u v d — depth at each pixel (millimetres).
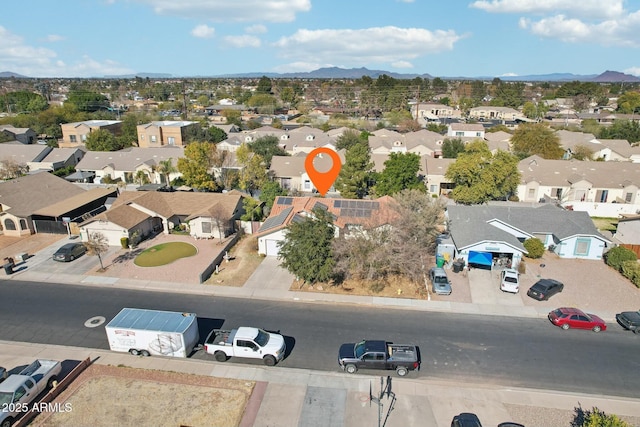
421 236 36625
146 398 22656
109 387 23516
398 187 52969
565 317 29094
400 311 31453
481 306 32031
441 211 39469
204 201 49500
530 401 22531
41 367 23938
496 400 22594
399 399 22641
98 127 89062
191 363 25688
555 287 33406
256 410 21766
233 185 61688
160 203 49188
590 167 61219
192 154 57938
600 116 142875
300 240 33406
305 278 33531
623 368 25188
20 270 38219
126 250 42625
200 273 36125
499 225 42906
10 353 26703
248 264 39375
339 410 21812
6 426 20609
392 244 34375
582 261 40344
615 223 52719
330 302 32750
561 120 139500
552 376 24484
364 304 32375
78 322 30172
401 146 85750
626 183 57312
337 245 33812
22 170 68312
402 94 171875
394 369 24625
